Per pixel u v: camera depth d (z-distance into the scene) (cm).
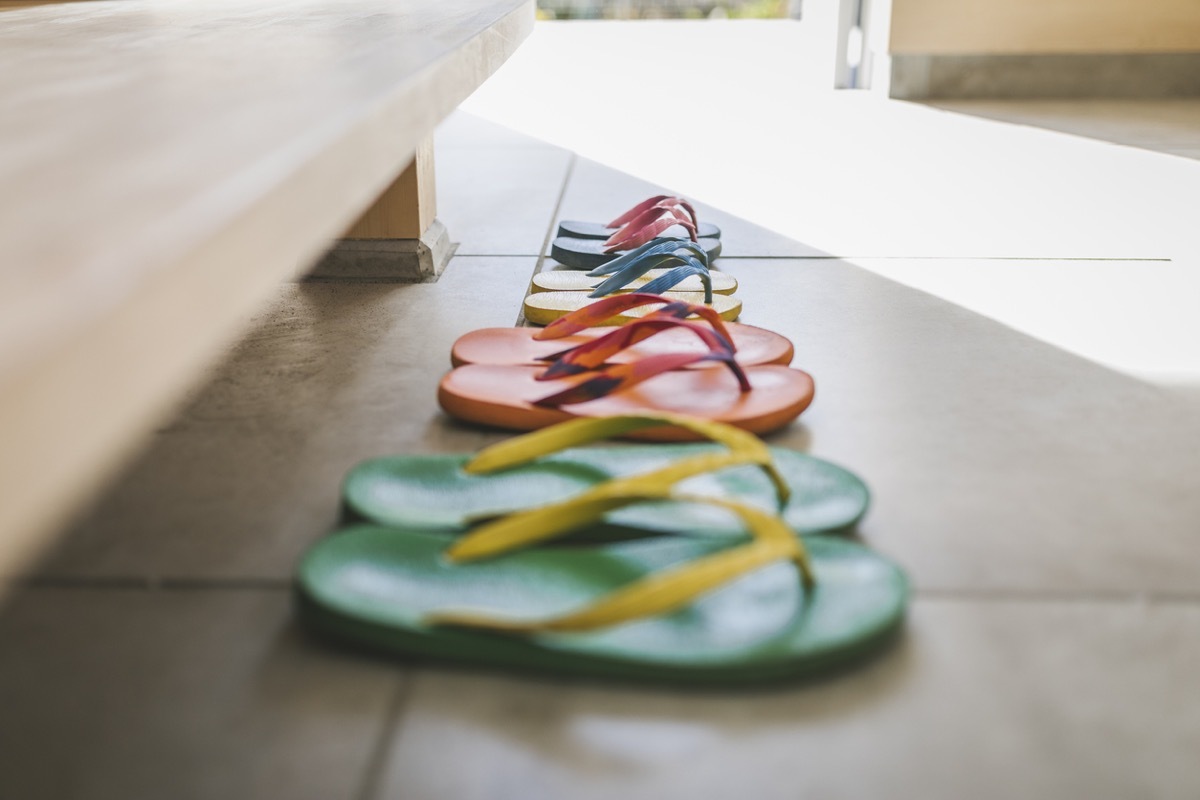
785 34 605
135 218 39
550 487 78
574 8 704
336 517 80
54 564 73
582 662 58
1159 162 246
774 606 62
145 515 80
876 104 359
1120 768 53
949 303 139
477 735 55
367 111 64
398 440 95
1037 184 222
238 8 170
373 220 150
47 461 27
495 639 59
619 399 94
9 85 76
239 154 51
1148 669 61
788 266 159
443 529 72
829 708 57
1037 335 126
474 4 178
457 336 126
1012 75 372
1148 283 148
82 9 174
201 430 97
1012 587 70
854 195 212
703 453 83
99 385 30
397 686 59
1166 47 363
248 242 43
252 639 64
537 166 249
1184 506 82
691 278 139
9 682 60
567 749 54
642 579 65
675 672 58
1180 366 115
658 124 314
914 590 70
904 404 104
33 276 32
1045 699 58
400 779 52
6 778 52
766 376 99
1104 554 75
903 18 365
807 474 80
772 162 252
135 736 55
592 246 154
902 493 84
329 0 191
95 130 57
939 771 53
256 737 55
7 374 25
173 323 36
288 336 127
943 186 221
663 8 704
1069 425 99
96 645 63
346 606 61
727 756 53
